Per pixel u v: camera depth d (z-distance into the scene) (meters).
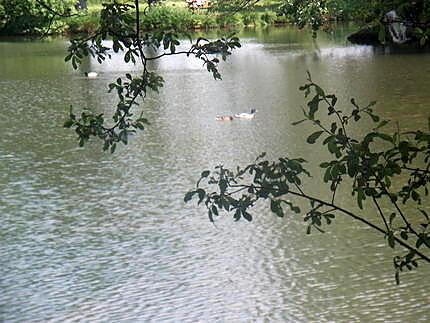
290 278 11.36
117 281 11.48
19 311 10.63
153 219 13.91
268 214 13.72
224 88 26.78
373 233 12.54
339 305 10.46
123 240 13.00
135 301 10.85
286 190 4.45
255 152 18.27
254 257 12.12
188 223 13.64
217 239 12.88
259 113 22.42
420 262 11.26
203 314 10.46
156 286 11.27
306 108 22.72
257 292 10.98
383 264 11.52
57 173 16.95
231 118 21.72
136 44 4.90
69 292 11.14
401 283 10.85
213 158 17.91
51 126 21.70
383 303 10.44
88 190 15.70
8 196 15.42
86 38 4.97
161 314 10.48
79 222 13.88
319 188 14.71
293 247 12.39
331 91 24.80
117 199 15.09
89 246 12.80
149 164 17.45
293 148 18.38
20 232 13.47
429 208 12.87
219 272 11.69
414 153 4.12
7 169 17.38
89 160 17.92
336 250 12.12
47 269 11.93
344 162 4.18
